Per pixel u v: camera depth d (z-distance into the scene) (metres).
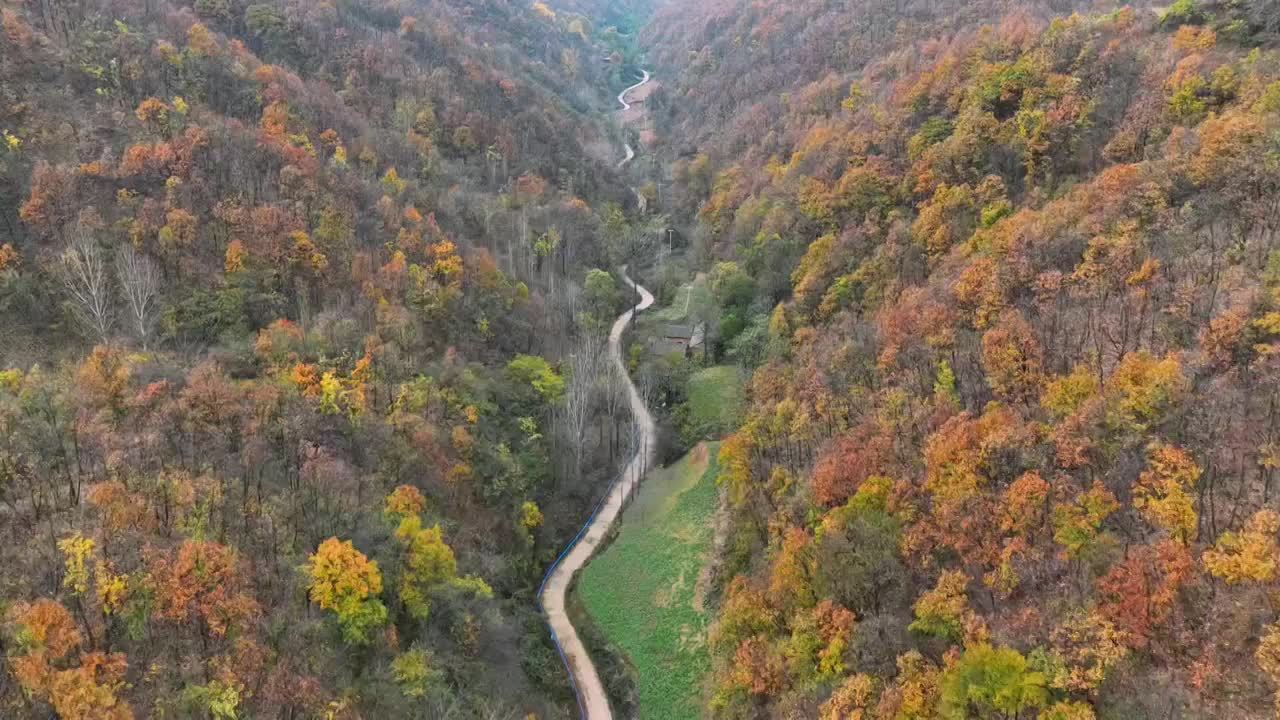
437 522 61.72
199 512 50.56
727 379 101.00
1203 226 58.88
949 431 51.88
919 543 48.53
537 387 87.69
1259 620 36.03
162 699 39.41
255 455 56.69
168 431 55.47
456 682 51.09
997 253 66.31
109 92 93.38
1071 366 53.41
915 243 81.50
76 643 38.44
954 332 61.66
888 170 97.88
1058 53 92.81
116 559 43.69
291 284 81.31
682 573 69.31
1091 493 43.19
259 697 41.03
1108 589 39.75
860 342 71.38
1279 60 73.69
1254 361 46.22
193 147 86.81
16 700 36.38
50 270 71.56
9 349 66.56
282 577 49.25
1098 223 62.88
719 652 57.72
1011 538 44.47
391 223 97.94
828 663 46.50
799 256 101.44
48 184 75.69
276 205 86.81
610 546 76.19
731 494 71.38
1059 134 81.94
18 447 50.88
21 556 43.53
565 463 82.88
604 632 65.38
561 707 57.09
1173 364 46.41
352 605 47.31
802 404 67.38
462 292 94.75
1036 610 41.47
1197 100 72.25
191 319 73.94
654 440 91.69
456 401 77.69
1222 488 42.56
